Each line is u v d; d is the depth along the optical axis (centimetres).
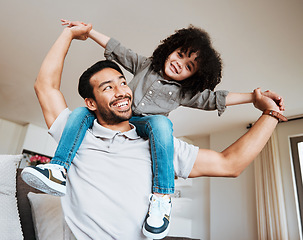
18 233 109
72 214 75
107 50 131
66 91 364
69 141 83
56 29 249
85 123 89
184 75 123
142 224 73
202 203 445
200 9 212
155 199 76
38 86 93
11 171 122
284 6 201
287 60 261
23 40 269
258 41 240
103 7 220
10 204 114
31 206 131
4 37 267
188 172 87
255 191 381
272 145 375
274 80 295
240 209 389
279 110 99
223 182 425
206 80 126
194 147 91
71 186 79
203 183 459
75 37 112
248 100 111
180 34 129
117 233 71
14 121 486
